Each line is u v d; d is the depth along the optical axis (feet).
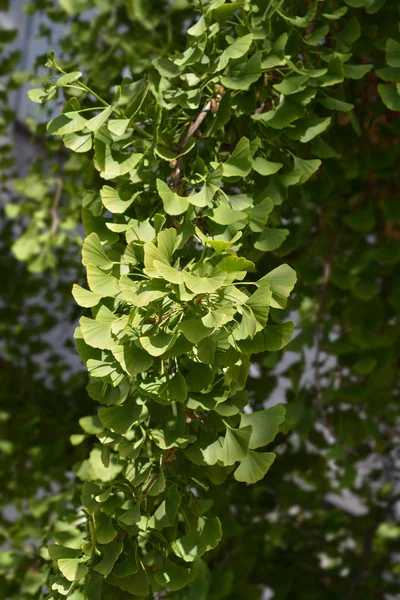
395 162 8.15
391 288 9.67
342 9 6.57
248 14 6.42
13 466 10.71
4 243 13.19
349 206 8.91
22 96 15.72
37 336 12.94
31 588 7.33
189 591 6.11
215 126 6.18
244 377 5.46
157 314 5.28
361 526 11.80
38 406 11.29
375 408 9.40
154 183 5.89
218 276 5.14
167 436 5.52
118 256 5.71
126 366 5.28
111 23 10.23
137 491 5.59
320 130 6.33
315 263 9.36
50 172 11.02
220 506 8.25
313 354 11.04
